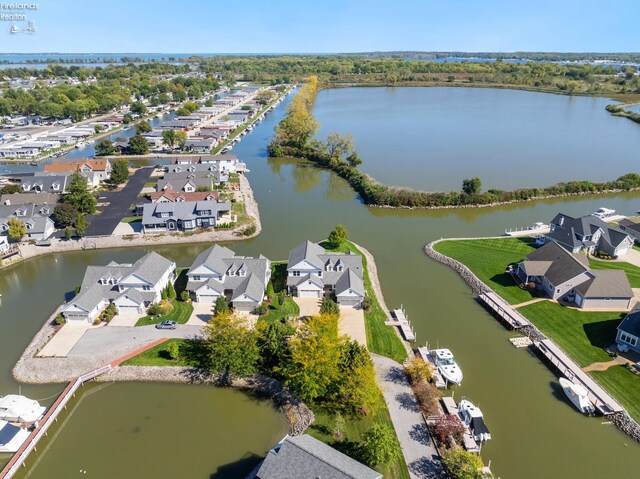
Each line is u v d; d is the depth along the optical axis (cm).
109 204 11325
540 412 4944
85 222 9700
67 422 4931
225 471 4319
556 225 8850
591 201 11606
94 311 6506
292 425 4797
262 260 7225
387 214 10969
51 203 10619
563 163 14412
